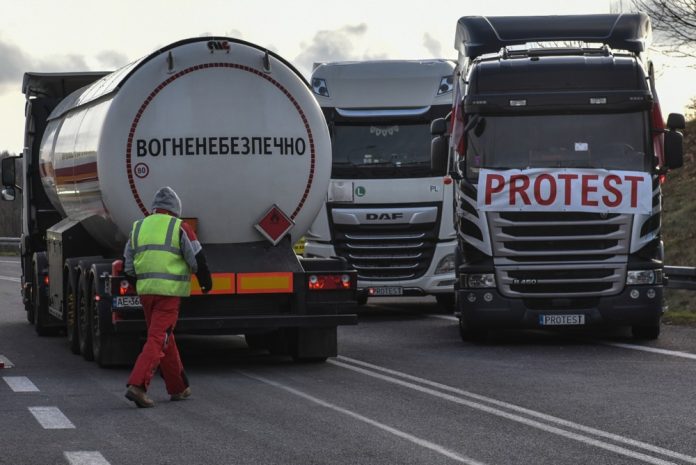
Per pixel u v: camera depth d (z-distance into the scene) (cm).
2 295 8200
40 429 2900
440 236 6072
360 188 6062
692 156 10394
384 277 6072
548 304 4678
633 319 4656
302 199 4222
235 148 4128
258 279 4128
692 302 6994
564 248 4653
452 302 6525
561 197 4628
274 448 2622
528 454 2534
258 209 4175
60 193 5172
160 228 3384
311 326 4147
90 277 4388
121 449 2627
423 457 2509
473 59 5019
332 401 3331
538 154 4694
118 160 4106
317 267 4309
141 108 4100
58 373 4097
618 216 4631
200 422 2992
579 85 4703
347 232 6072
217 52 4147
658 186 4691
